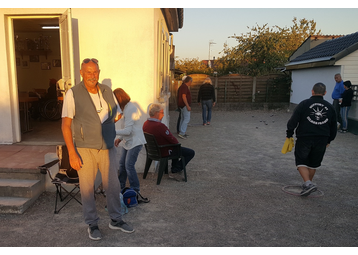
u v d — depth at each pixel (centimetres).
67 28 476
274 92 1661
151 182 495
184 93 855
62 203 408
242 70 2345
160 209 394
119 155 529
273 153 704
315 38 1617
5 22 527
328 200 430
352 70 1093
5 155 492
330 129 442
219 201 422
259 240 318
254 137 900
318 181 512
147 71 520
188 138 882
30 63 1010
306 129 433
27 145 561
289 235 329
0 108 555
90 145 304
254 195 445
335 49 1180
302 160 443
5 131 566
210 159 648
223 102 1683
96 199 425
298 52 1758
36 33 988
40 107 891
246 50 2320
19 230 337
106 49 518
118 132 394
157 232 334
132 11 507
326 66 1216
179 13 785
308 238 324
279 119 1311
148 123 477
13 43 545
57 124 823
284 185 491
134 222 357
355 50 1062
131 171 419
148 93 527
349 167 595
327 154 698
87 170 310
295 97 1575
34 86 1023
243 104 1661
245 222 359
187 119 878
